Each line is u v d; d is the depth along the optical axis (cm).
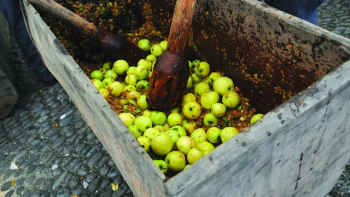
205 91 125
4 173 135
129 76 131
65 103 158
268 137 75
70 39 140
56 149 140
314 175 99
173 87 108
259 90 117
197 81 131
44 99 162
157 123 118
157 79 107
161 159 109
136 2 148
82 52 144
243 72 120
